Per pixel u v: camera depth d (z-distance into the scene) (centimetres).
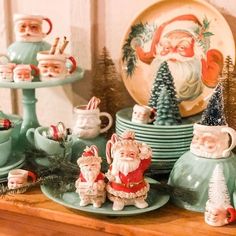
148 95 127
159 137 110
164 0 121
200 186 100
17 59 120
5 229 112
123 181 96
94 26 132
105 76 130
